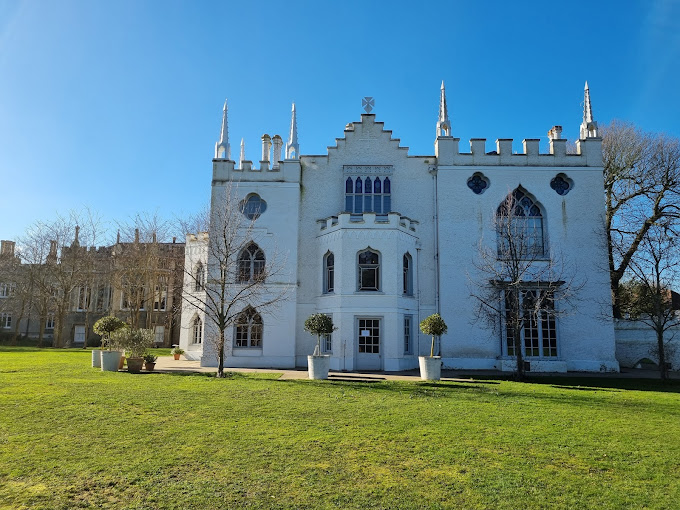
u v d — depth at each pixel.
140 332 20.52
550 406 13.02
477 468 7.52
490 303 24.20
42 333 44.72
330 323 19.05
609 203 33.09
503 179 25.80
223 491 6.39
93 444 8.34
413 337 24.31
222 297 19.66
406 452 8.26
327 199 26.09
